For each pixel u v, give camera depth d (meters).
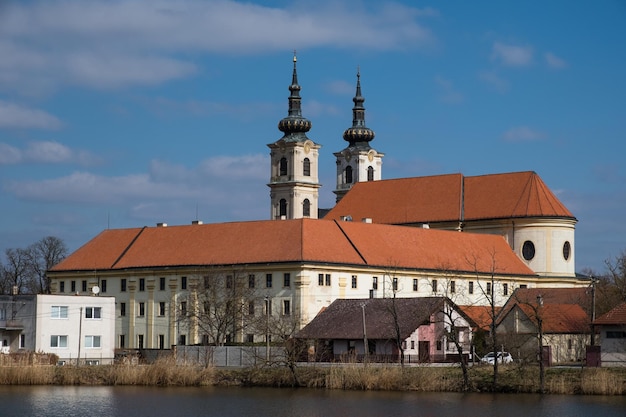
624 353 148.25
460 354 139.88
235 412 124.50
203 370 153.88
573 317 174.12
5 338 180.88
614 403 127.25
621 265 196.88
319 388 145.50
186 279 196.62
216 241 198.88
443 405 127.12
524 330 170.50
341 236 196.12
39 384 154.38
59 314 180.75
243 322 185.38
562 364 165.00
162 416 122.81
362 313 168.50
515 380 139.50
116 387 150.38
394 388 142.62
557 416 118.44
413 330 161.75
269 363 153.50
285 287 184.50
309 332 169.12
